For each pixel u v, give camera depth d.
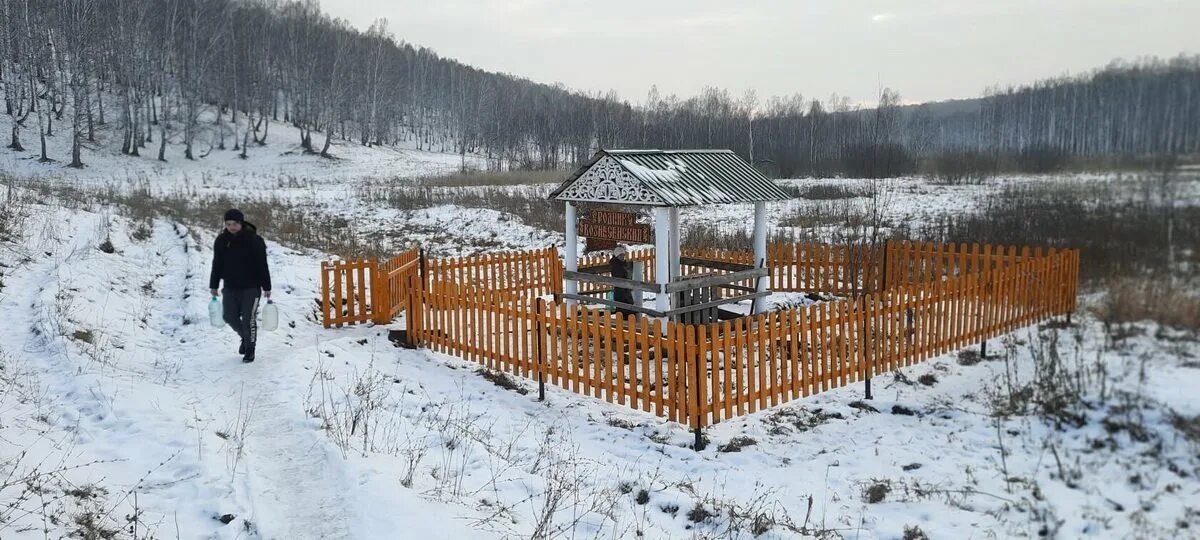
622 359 8.58
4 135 52.47
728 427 8.29
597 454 7.52
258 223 23.16
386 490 5.79
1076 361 7.56
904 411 8.61
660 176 11.27
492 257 14.22
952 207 25.19
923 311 9.98
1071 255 11.81
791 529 5.83
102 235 15.31
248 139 68.75
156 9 66.31
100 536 5.00
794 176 49.47
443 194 32.78
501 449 7.36
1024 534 5.55
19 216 14.35
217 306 9.91
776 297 15.59
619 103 96.94
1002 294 11.03
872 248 15.03
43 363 8.42
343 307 13.59
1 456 5.72
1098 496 5.78
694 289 12.02
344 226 26.30
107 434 6.81
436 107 106.56
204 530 5.36
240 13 82.00
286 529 5.42
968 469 6.71
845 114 62.56
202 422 7.34
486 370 10.33
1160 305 6.38
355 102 81.94
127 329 10.49
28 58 53.75
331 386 8.73
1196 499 5.45
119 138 59.16
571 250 12.41
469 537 5.16
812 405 8.93
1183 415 6.19
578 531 5.51
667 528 5.86
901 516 6.11
